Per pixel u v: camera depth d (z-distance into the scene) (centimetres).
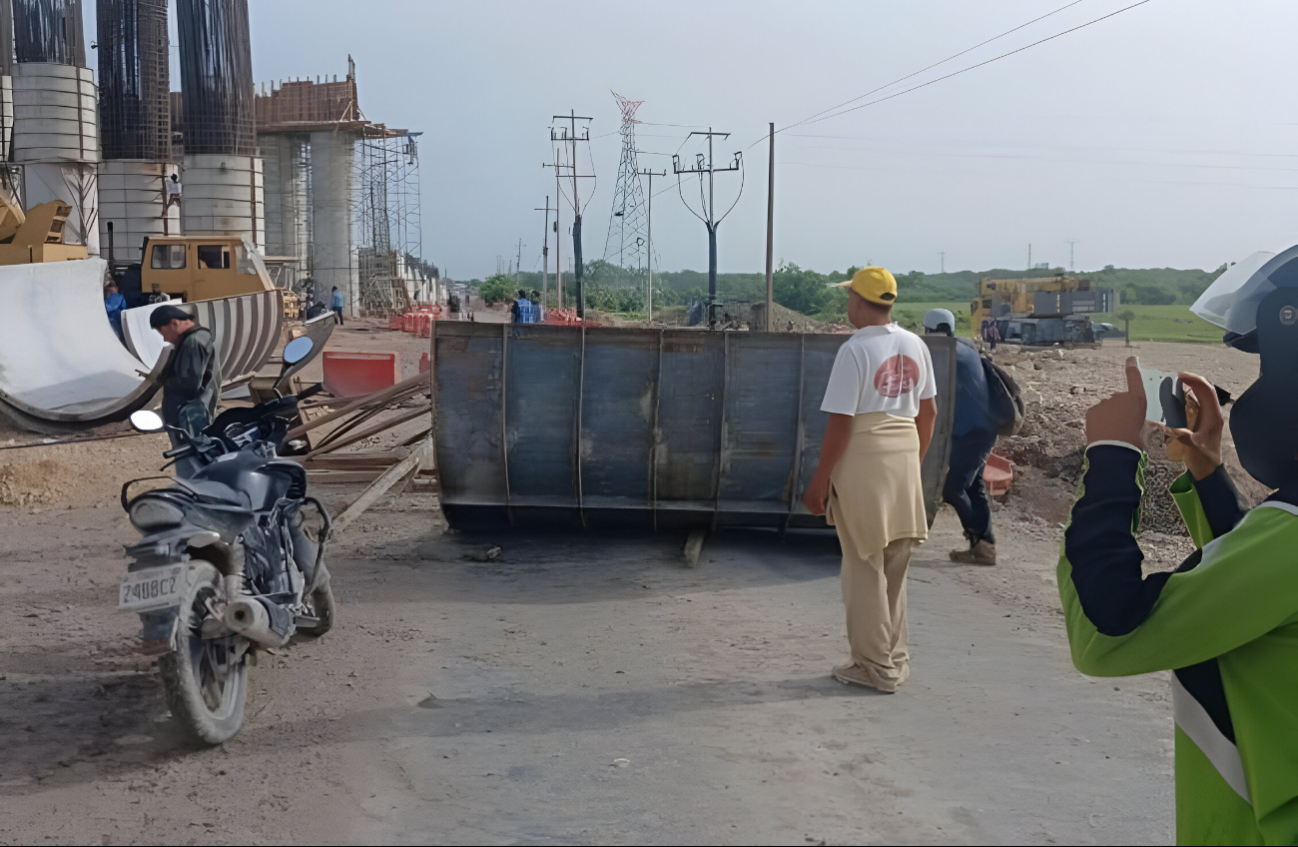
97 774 390
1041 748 404
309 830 340
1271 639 159
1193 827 171
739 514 792
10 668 518
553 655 536
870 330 459
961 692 474
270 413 557
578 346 782
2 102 4678
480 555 761
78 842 332
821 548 802
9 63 4716
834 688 480
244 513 456
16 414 1311
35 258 1933
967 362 751
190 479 459
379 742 418
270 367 2184
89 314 1552
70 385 1400
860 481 458
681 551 791
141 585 399
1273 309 158
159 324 772
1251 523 161
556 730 429
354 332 4544
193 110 4825
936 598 665
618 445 784
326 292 6594
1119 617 163
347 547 800
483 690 482
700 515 796
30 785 380
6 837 336
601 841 326
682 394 777
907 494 464
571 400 784
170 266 2433
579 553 785
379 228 7762
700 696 470
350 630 583
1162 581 163
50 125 4397
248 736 428
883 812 344
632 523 816
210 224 4866
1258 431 162
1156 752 400
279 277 4344
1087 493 175
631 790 366
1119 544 167
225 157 4850
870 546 464
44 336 1435
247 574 470
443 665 520
